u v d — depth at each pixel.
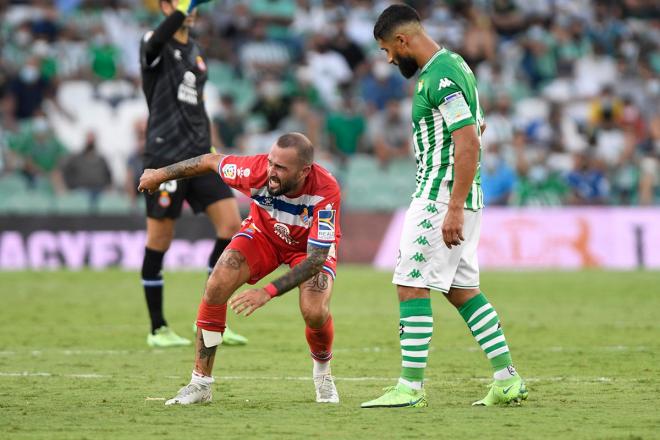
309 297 21.66
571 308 46.22
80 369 28.14
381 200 76.19
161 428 18.64
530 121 83.94
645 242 70.50
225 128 75.94
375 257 70.44
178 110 33.56
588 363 29.38
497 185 74.75
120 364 29.23
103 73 81.25
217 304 21.77
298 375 27.02
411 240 21.47
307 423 19.25
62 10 85.44
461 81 20.94
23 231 67.62
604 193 76.81
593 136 83.31
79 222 67.88
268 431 18.31
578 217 70.56
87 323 40.44
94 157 72.62
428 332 21.53
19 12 84.38
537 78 90.00
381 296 51.62
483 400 21.86
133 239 67.94
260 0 89.12
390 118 80.00
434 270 21.39
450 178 21.23
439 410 21.00
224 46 85.19
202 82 34.19
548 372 27.50
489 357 21.88
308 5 91.38
